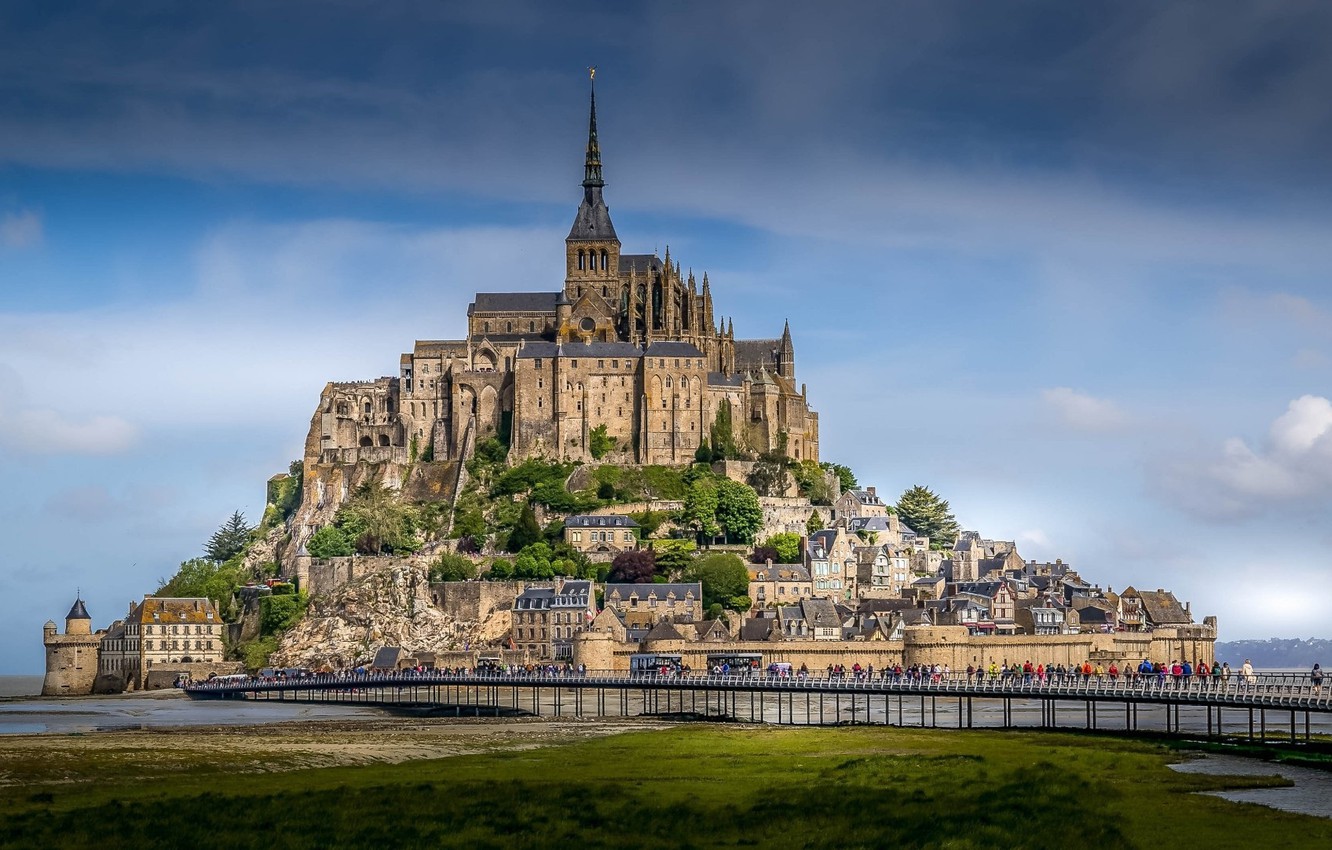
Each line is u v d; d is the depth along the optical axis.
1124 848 144.75
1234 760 197.00
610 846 146.00
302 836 149.62
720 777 184.88
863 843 146.62
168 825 154.25
